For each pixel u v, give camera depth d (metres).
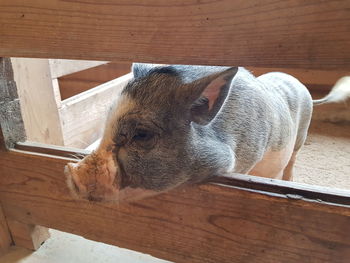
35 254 1.40
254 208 0.91
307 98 1.79
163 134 0.95
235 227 0.96
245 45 0.69
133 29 0.77
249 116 1.19
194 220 1.01
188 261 1.08
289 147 1.57
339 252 0.86
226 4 0.67
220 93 0.93
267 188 0.90
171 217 1.04
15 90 1.17
